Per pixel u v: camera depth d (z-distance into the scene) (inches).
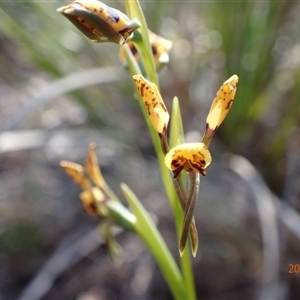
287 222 8.8
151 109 4.1
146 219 5.6
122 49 5.0
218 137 11.2
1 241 10.3
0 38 13.6
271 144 10.6
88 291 9.7
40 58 11.4
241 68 10.8
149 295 9.4
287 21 10.8
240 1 10.4
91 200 5.7
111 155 11.1
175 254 9.6
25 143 10.5
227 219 9.2
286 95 11.3
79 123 12.5
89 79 10.7
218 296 9.0
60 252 9.8
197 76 12.1
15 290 9.9
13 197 11.1
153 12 11.7
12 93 14.1
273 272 8.0
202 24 12.1
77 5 4.0
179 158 4.0
